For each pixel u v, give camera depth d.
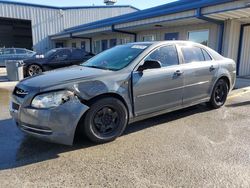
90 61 5.02
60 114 3.42
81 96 3.61
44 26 27.09
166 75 4.54
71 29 25.89
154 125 4.78
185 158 3.46
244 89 8.52
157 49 4.61
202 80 5.29
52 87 3.48
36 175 3.05
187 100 5.07
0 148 3.81
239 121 5.04
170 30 14.26
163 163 3.33
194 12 10.41
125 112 4.08
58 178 2.99
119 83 3.96
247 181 2.90
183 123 4.91
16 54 18.36
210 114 5.52
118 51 4.88
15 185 2.85
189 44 5.25
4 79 11.84
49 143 3.96
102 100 3.79
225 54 11.44
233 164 3.29
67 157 3.51
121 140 4.07
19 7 25.55
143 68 4.20
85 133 3.74
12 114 3.79
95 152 3.65
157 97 4.48
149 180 2.93
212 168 3.19
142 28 15.21
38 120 3.40
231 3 8.80
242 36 11.78
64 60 11.84
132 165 3.28
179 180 2.93
